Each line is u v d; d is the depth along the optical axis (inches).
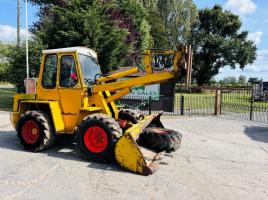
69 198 175.5
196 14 1813.5
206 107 698.2
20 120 272.1
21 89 644.7
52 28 643.5
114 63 680.4
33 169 223.1
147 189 192.4
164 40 1565.0
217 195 187.5
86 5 665.0
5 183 194.9
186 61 238.7
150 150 259.9
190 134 384.5
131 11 987.9
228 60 1926.7
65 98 269.7
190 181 210.1
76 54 266.7
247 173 232.7
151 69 253.6
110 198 177.5
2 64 1318.9
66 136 320.8
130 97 625.0
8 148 282.2
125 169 224.2
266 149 315.0
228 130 420.8
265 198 185.6
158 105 618.8
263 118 544.7
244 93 817.5
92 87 267.0
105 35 653.9
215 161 262.7
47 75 277.9
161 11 1740.9
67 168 227.3
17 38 706.8
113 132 235.6
